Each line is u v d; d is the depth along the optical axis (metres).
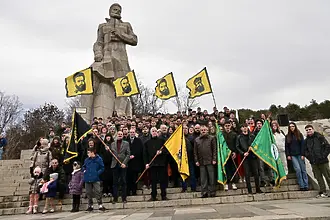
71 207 8.86
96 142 9.55
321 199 7.73
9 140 38.50
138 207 8.38
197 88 15.06
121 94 16.06
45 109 50.19
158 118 14.01
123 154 8.88
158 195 9.44
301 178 9.19
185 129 10.80
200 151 9.13
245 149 9.34
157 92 15.66
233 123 11.86
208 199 8.46
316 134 8.69
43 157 9.56
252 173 9.86
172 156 9.13
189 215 5.65
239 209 6.21
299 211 5.25
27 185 11.17
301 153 9.16
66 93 13.02
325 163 8.41
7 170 12.23
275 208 6.00
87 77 13.15
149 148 9.11
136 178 9.80
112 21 20.56
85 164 8.20
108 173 9.44
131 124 12.70
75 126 9.91
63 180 9.26
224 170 9.34
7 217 7.60
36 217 7.24
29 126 47.06
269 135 9.57
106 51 19.58
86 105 17.80
